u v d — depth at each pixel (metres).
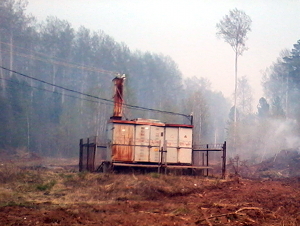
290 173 31.19
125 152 25.67
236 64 48.06
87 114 52.62
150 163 26.08
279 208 13.87
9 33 55.72
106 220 11.02
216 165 38.97
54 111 57.41
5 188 17.48
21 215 11.48
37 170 25.62
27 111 51.38
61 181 20.48
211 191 18.83
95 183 19.75
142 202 14.79
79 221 10.80
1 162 34.62
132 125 26.09
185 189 18.33
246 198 16.41
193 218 11.80
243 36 48.03
